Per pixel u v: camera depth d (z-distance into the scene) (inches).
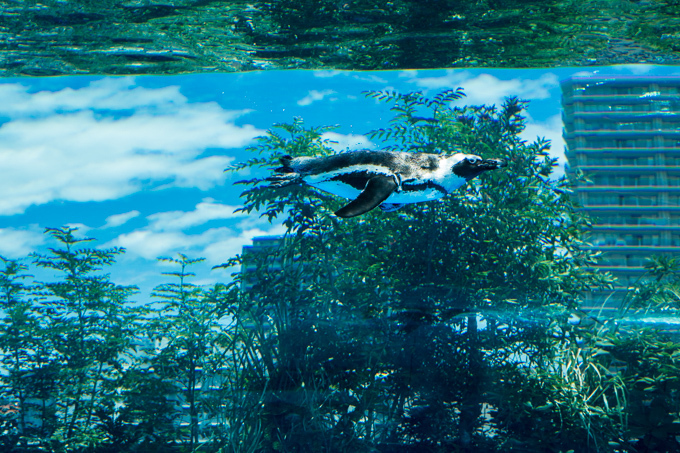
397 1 212.4
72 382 205.5
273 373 209.5
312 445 196.7
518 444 198.8
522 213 209.0
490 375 204.5
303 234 210.4
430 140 221.9
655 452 190.9
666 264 217.3
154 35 244.8
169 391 210.4
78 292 214.4
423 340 207.3
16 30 235.8
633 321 215.0
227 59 265.3
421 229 212.4
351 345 207.6
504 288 205.0
